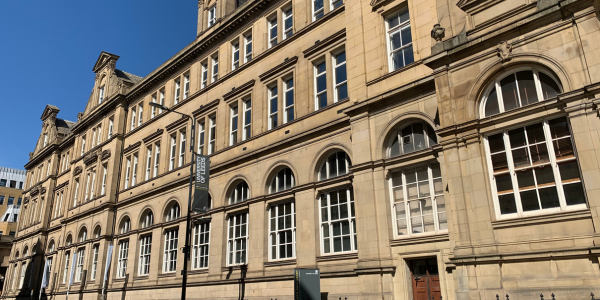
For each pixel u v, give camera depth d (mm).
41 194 49969
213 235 24203
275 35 25016
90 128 42781
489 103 13516
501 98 13273
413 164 16031
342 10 20734
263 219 21453
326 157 19859
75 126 45562
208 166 23344
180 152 29891
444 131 13766
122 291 30172
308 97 21234
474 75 13586
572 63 11727
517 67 12961
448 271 14141
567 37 11953
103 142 38594
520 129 12734
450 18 14781
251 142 23812
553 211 11680
